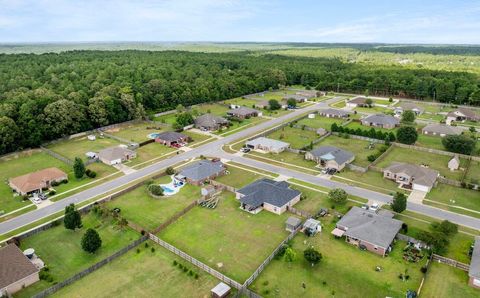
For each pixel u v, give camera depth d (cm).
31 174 8331
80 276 5294
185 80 19100
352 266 5503
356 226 6222
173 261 5672
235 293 4984
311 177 8762
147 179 8550
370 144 11094
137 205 7444
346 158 9431
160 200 7650
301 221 6625
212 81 18825
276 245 6069
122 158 9788
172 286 5122
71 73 17538
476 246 5681
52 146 11219
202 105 16888
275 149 10425
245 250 5944
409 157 10131
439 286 5059
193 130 12838
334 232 6256
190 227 6638
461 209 7175
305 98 18375
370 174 8906
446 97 17438
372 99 18712
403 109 15400
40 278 5309
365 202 7494
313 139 11719
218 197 7750
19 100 12262
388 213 6831
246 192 7544
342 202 7431
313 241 6144
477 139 11612
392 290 4984
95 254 5875
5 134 10256
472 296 4869
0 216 7044
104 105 13050
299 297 4884
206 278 5284
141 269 5494
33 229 6425
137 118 13962
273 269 5450
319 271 5400
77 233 6469
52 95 12825
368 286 5072
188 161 9838
